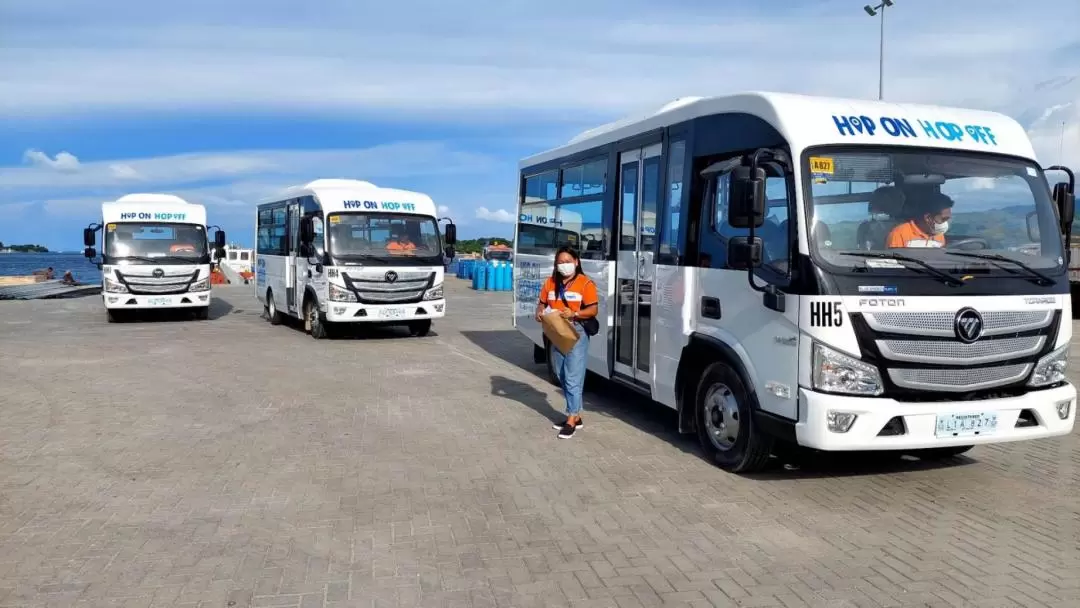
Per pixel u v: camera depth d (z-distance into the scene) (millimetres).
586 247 9539
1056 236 6254
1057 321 6031
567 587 4395
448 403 9445
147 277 18953
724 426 6656
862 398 5484
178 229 19516
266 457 7023
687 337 7039
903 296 5582
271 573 4555
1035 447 7492
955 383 5668
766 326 6016
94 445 7430
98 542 5016
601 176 9141
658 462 6910
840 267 5586
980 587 4406
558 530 5270
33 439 7645
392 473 6555
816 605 4184
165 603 4160
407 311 15414
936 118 6328
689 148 7172
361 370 11922
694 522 5422
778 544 5035
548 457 7070
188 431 7980
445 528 5293
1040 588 4395
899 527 5348
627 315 8438
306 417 8641
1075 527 5363
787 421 5781
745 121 6414
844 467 6758
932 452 7133
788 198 5828
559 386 10648
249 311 23328
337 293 14898
